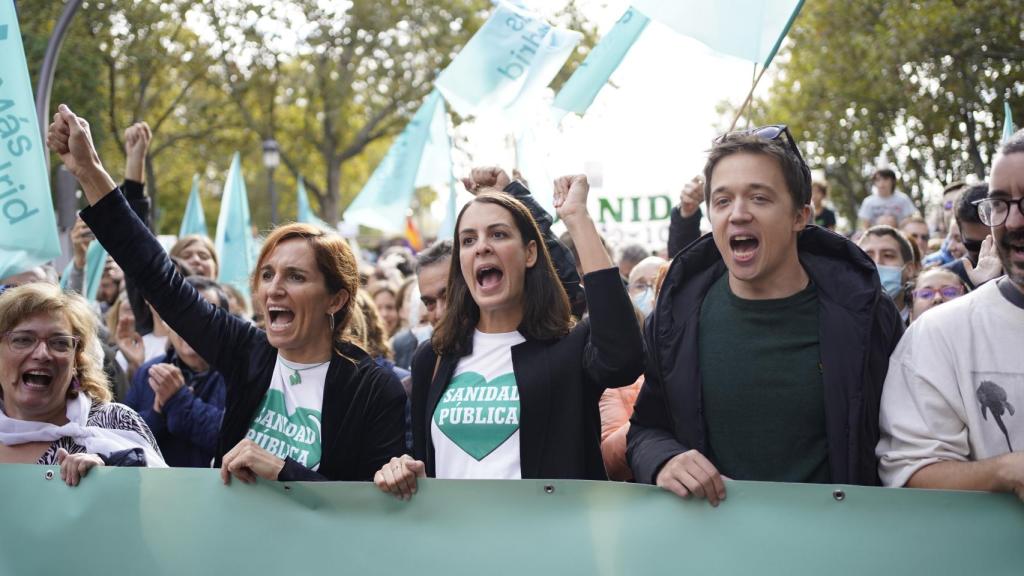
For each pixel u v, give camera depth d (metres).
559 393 3.28
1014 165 2.59
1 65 4.41
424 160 9.30
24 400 3.57
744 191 2.91
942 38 14.35
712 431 2.99
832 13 16.52
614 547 3.00
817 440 2.91
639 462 3.03
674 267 3.14
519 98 6.19
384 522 3.19
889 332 2.90
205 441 4.59
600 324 3.14
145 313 5.85
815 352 2.91
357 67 33.50
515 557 3.08
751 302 2.98
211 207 40.19
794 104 18.91
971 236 4.40
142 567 3.35
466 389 3.36
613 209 9.43
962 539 2.74
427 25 32.41
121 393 5.71
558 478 3.24
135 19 25.77
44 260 4.39
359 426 3.45
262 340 3.62
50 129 3.51
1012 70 14.14
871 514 2.80
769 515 2.87
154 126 30.89
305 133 34.38
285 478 3.25
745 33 4.15
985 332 2.71
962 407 2.72
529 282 3.40
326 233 3.59
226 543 3.30
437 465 3.33
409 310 7.02
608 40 5.26
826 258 3.02
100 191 3.51
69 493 3.43
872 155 19.02
